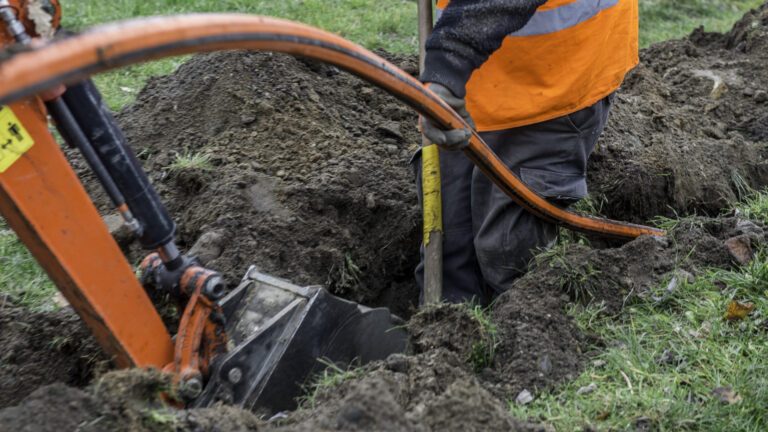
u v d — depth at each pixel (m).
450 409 2.40
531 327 3.14
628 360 3.01
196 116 4.85
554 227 3.89
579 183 3.72
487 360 3.05
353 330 2.97
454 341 3.03
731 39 6.88
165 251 2.62
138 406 2.32
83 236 2.39
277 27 2.17
